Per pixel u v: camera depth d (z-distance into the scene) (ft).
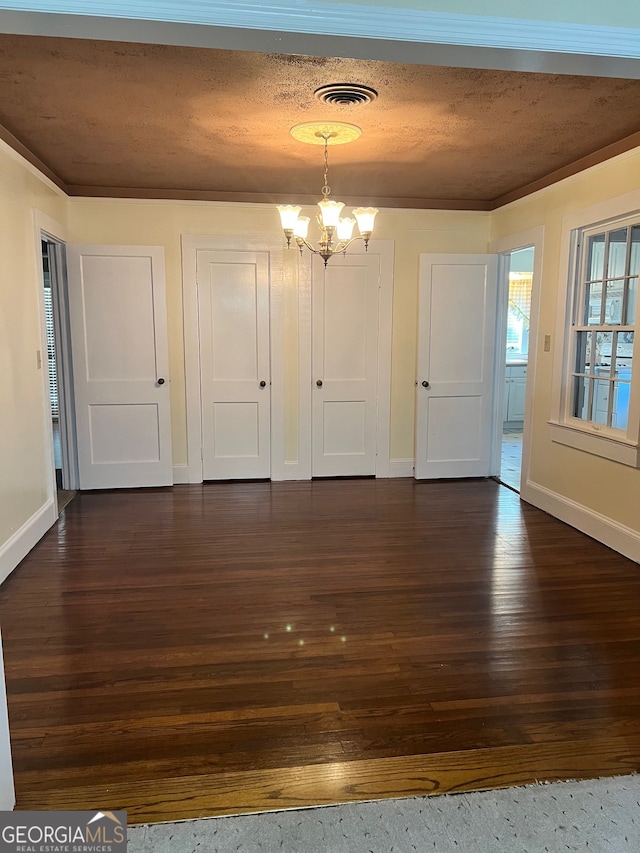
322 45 5.54
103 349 15.98
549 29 5.61
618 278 12.05
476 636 8.72
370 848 5.15
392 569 11.09
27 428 12.01
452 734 6.63
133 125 10.54
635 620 9.21
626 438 11.71
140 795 5.71
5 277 10.91
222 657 8.14
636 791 5.80
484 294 17.11
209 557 11.64
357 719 6.87
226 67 8.09
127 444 16.46
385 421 17.74
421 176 14.17
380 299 17.15
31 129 10.82
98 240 15.87
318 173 13.92
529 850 5.14
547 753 6.34
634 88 8.75
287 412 17.34
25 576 10.74
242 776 5.97
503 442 23.66
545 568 11.18
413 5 5.41
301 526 13.48
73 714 6.92
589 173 12.48
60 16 5.05
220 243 16.28
